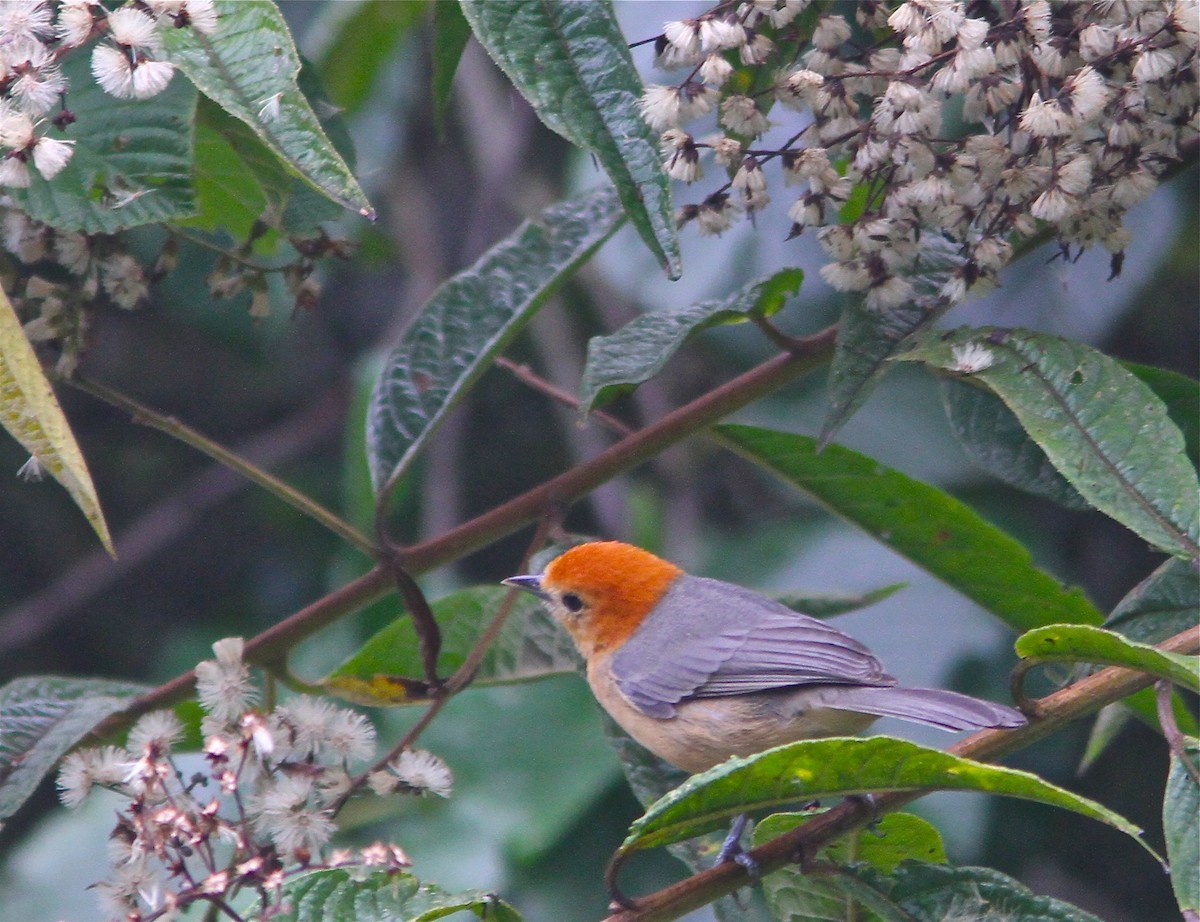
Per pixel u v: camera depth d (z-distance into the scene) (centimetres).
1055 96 658
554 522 820
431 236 1628
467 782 1102
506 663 911
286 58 591
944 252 760
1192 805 578
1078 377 677
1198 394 820
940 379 858
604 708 931
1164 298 1438
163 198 666
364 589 798
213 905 625
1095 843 1301
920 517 851
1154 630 727
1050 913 627
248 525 1762
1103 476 653
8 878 1115
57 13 646
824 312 1221
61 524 1756
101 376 1722
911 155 662
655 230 625
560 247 876
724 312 802
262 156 772
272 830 634
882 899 641
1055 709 658
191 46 596
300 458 1711
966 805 1105
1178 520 641
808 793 585
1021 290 1168
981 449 849
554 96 634
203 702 657
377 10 1185
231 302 1391
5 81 609
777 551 1248
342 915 612
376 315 1786
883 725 1077
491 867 1066
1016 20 655
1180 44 655
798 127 980
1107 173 681
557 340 1605
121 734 783
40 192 657
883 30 718
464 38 816
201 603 1780
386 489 802
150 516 1719
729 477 1608
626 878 1147
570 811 1081
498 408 1645
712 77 655
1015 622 869
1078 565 1388
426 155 1670
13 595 1752
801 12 698
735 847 774
